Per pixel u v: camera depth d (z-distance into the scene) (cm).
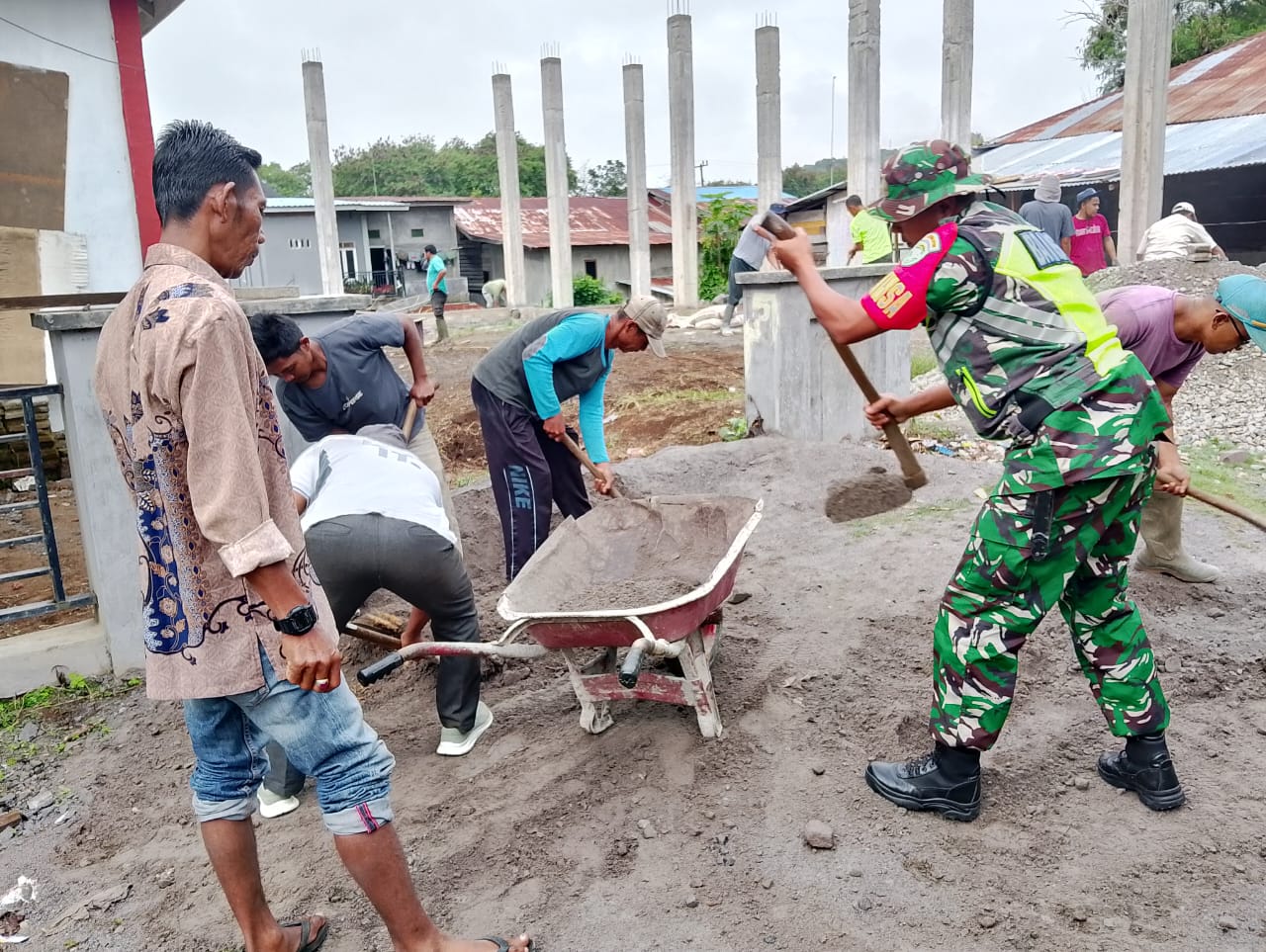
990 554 292
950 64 1574
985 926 273
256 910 267
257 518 216
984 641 299
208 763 254
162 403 219
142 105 796
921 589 480
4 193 750
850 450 698
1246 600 458
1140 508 303
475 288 3469
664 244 3306
